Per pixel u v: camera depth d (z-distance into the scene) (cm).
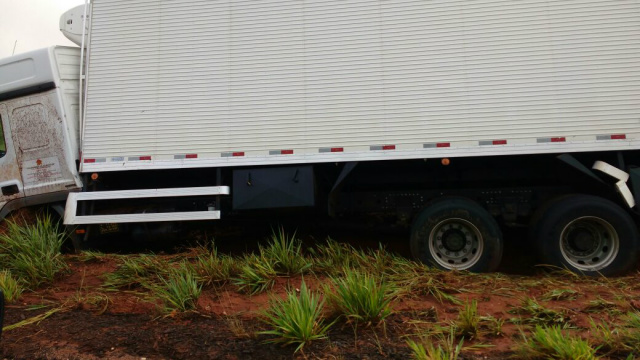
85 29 650
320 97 589
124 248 705
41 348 372
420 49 574
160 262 547
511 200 596
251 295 469
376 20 584
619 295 448
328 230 688
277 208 591
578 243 551
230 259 529
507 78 557
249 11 609
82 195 620
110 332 395
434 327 370
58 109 639
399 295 439
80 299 470
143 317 431
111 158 622
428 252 562
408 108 572
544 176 604
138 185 669
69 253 657
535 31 556
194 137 610
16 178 655
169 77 620
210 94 611
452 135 562
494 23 563
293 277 509
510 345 348
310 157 584
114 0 638
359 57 585
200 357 343
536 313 397
